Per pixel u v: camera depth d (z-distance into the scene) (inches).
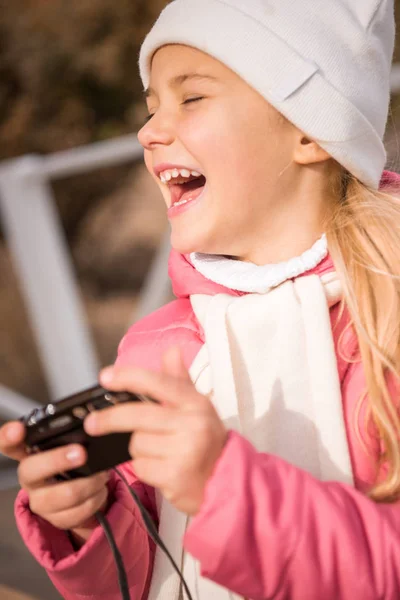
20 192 134.9
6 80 288.7
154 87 47.6
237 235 46.0
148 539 44.7
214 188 45.1
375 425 42.1
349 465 41.5
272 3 45.7
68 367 139.7
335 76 45.7
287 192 46.4
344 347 44.6
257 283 45.8
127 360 50.8
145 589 44.8
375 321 43.9
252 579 34.4
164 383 34.2
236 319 45.1
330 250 46.0
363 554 35.1
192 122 45.0
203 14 45.6
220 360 44.3
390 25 49.4
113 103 291.9
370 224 46.6
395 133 61.5
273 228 46.5
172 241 46.3
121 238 313.9
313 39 45.6
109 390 35.3
